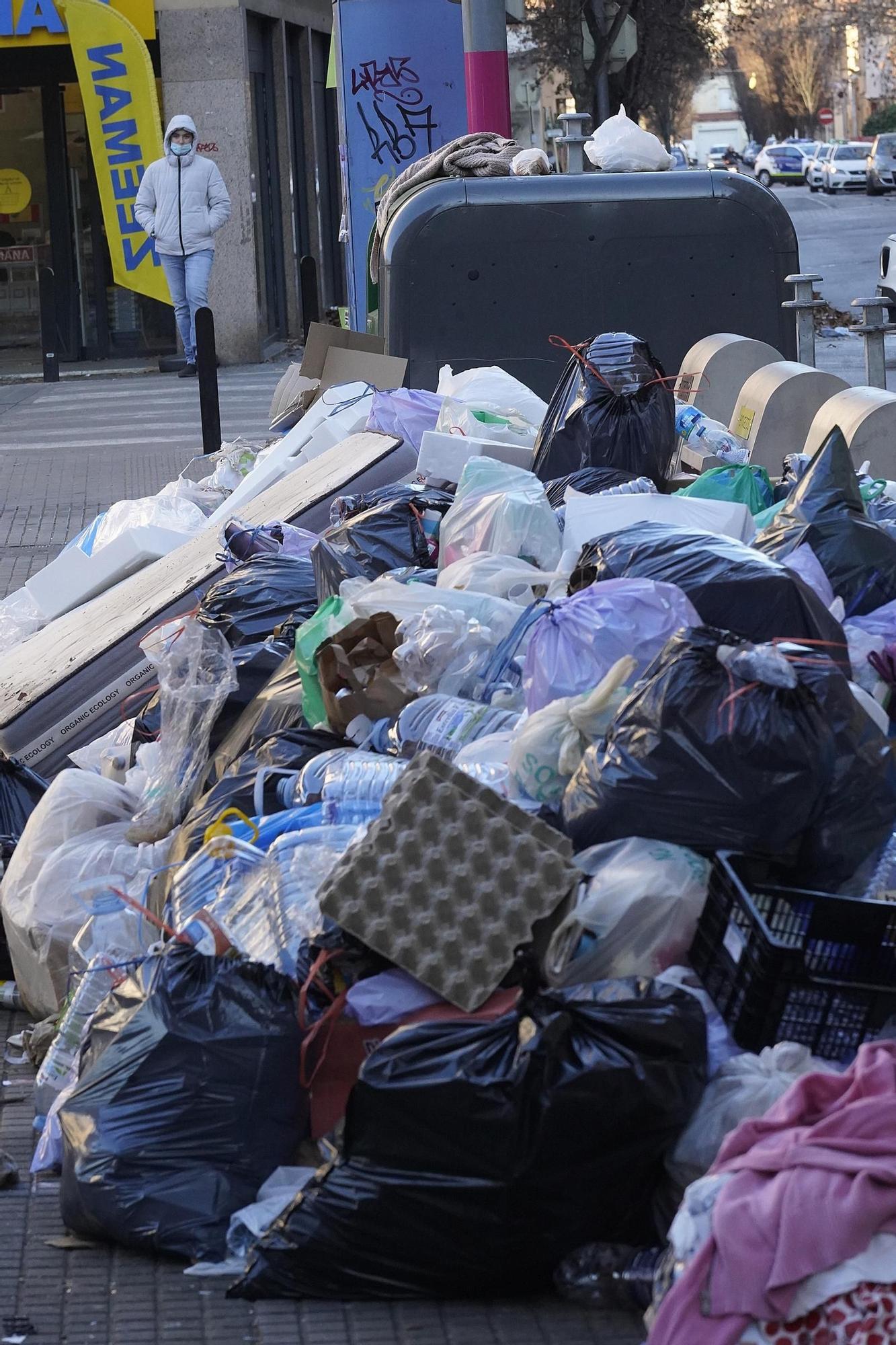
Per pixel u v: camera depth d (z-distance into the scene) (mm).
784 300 9766
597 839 3887
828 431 7188
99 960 4449
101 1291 3541
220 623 6121
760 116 125500
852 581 5113
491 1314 3412
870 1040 3545
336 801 4512
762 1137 3154
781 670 3688
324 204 29812
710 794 3705
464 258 9656
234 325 23516
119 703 6434
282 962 3873
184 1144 3689
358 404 8898
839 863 3779
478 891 3723
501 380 8656
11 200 24109
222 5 22812
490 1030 3439
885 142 65438
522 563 5578
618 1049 3344
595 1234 3426
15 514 12672
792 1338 2883
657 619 4457
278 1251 3482
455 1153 3354
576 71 31234
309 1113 3779
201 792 5340
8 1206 3936
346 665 5074
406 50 16406
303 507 7344
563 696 4430
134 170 22469
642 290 9734
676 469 7699
